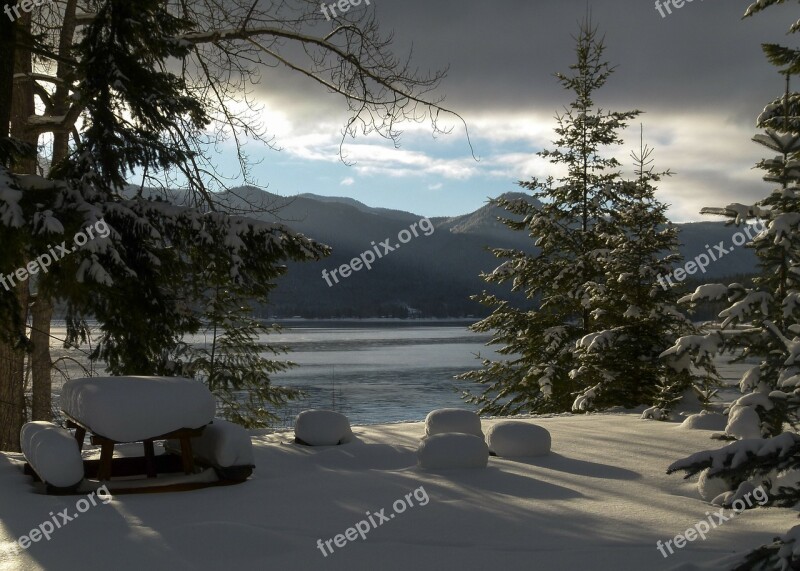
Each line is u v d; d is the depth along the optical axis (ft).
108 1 40.11
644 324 57.67
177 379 27.63
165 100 41.65
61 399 29.55
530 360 80.18
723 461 16.24
